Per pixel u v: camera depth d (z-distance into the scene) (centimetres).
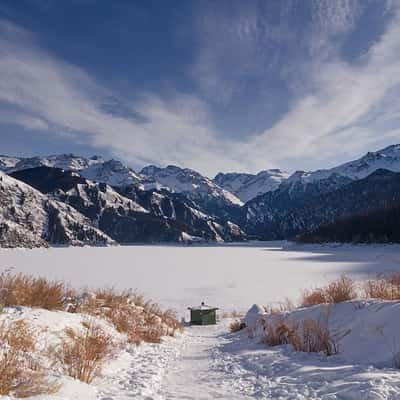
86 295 925
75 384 349
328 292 885
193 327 1639
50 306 678
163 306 2295
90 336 558
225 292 2905
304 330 646
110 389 371
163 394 362
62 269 5216
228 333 1295
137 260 7494
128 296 1196
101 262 6819
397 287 761
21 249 11838
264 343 741
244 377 441
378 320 543
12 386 299
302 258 7388
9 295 626
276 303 2147
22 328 456
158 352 700
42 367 370
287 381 395
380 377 345
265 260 7138
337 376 383
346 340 550
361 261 5991
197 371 504
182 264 6419
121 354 589
